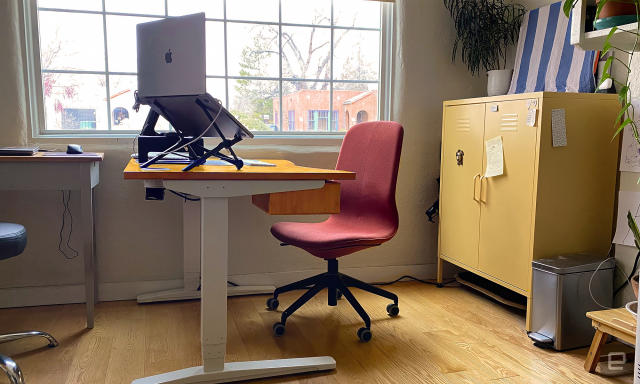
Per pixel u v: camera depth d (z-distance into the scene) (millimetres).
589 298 2312
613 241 2494
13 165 2252
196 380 1866
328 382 1944
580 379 1992
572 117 2375
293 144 3145
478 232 2811
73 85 2900
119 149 2879
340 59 3271
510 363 2129
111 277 2932
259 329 2488
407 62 3260
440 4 3285
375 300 2953
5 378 1944
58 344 2281
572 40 2160
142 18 2943
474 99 2818
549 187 2379
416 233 3385
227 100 3094
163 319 2627
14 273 2805
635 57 2377
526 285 2449
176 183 1729
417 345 2303
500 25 3180
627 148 2418
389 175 2484
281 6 3129
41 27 2826
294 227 2645
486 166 2721
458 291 3139
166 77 1923
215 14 3023
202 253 1819
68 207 2834
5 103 2693
